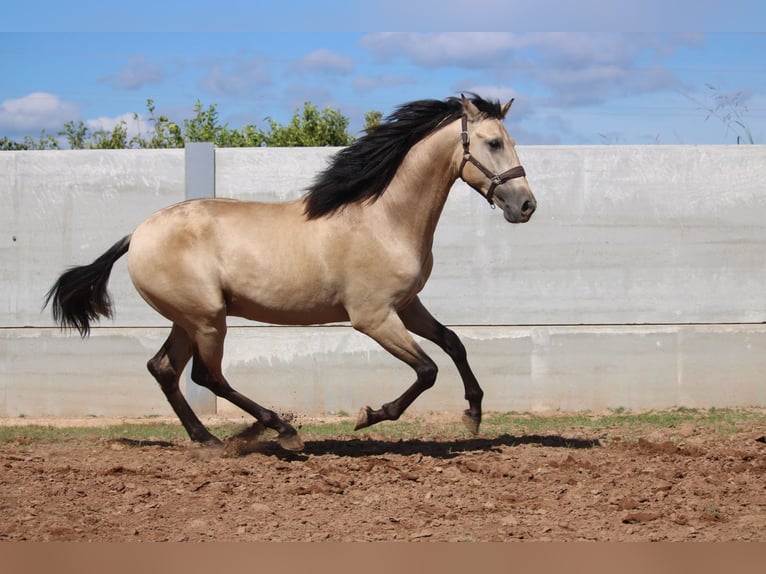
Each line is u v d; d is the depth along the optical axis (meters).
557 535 5.25
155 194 11.03
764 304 10.92
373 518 5.62
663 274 10.92
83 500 6.05
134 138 20.47
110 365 10.97
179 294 7.23
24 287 11.02
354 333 10.88
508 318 10.97
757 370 10.83
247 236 7.20
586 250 10.94
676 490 6.24
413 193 7.16
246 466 7.11
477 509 5.79
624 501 5.84
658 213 10.92
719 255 10.92
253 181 10.99
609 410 10.83
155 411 10.98
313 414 10.88
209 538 5.21
